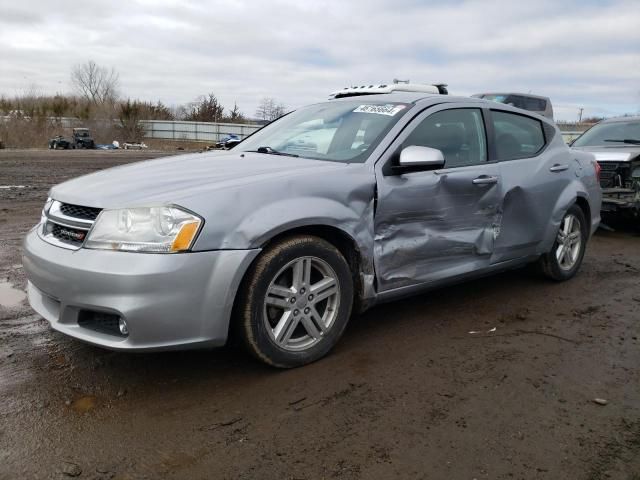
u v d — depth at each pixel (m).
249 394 2.92
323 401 2.88
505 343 3.71
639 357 3.54
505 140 4.48
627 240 7.50
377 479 2.27
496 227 4.23
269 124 4.73
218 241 2.80
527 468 2.37
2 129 34.81
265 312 3.03
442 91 6.16
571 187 4.93
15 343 3.47
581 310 4.41
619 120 9.37
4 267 5.10
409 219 3.61
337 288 3.30
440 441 2.55
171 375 3.11
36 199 9.44
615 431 2.67
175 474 2.27
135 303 2.66
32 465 2.30
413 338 3.75
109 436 2.51
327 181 3.23
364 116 3.97
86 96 53.44
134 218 2.76
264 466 2.33
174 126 43.88
